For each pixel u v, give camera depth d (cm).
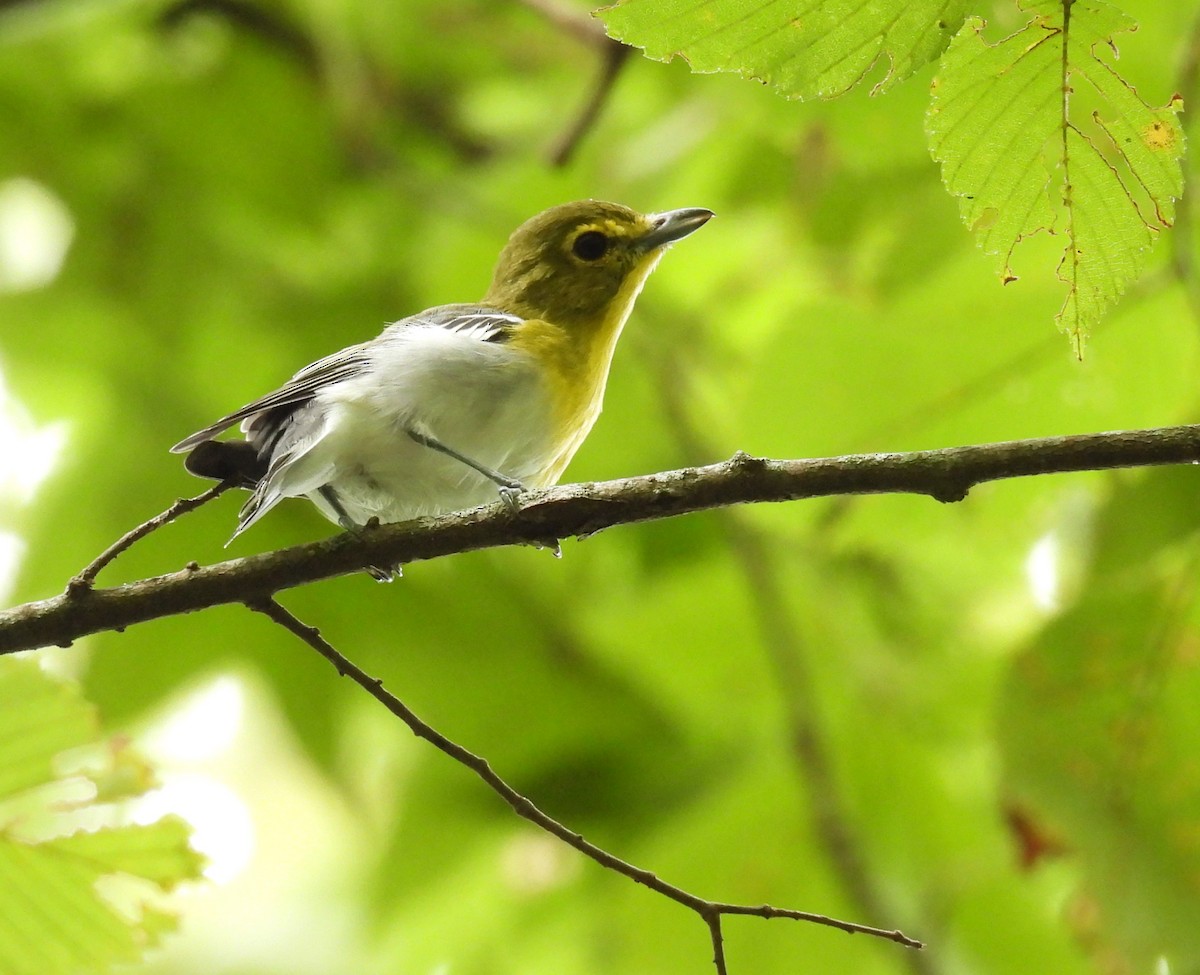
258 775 1348
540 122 1288
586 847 617
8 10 1115
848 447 941
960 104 504
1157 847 825
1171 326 855
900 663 1211
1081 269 532
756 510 1055
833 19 480
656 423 1249
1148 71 778
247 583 659
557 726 1184
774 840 1075
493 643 1208
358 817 1155
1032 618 1180
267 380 1314
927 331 911
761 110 1030
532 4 1081
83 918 722
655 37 486
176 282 1330
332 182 1358
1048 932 1068
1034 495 1059
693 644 1187
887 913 1056
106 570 1188
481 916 1125
